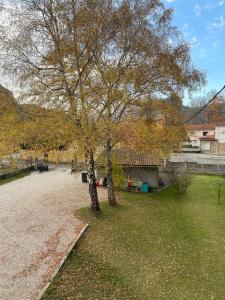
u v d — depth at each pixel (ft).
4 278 31.01
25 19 41.11
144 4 44.57
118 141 52.85
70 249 37.52
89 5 40.83
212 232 46.37
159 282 31.30
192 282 31.50
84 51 44.19
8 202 63.05
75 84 45.44
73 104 42.60
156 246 40.34
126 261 35.70
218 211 58.49
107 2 42.45
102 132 46.21
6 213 54.90
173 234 44.93
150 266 34.71
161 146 54.29
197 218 53.57
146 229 46.70
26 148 44.52
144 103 50.83
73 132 43.55
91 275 32.04
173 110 52.60
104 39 43.65
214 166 103.45
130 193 71.61
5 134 41.47
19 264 34.19
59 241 41.04
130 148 54.65
